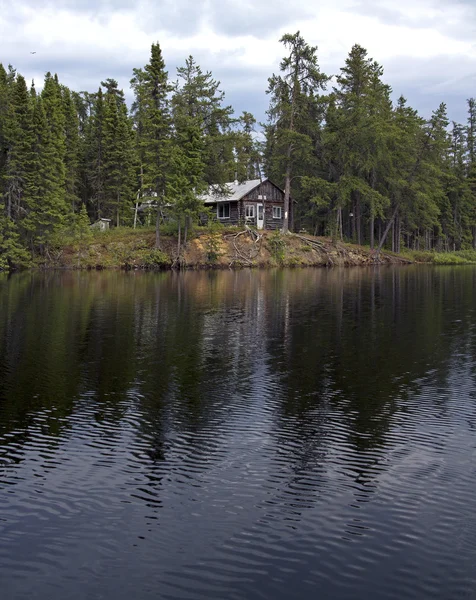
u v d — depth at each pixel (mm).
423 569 8117
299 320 26906
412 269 65438
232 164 69438
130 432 12750
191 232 65312
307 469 10961
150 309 30047
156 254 61156
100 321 26266
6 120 55750
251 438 12414
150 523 9180
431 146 74562
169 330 24203
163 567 8164
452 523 9164
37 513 9461
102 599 7566
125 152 68188
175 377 17031
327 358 19391
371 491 10141
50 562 8266
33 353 19938
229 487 10289
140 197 69438
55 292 37844
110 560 8305
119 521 9227
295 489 10203
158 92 63812
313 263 68000
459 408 14312
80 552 8484
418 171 75500
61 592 7691
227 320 26797
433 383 16469
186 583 7855
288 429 12922
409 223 82375
